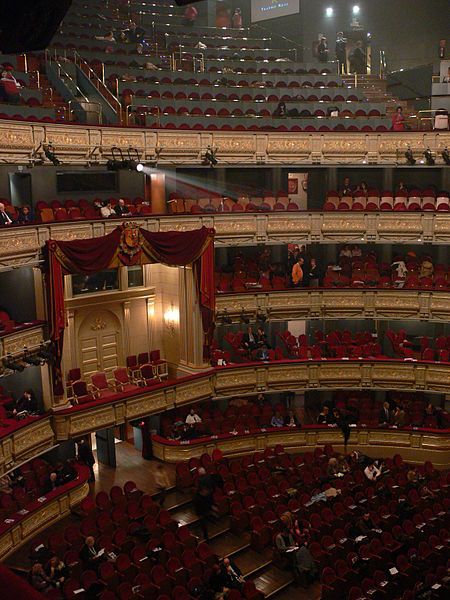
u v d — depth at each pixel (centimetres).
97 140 2172
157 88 2905
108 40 3225
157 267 2525
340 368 2570
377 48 3353
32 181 2239
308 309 2606
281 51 3550
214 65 3316
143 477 2202
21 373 2116
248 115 2848
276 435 2477
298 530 1833
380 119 2766
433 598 1590
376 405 2634
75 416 2069
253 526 1897
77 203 2292
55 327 1970
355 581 1705
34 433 1958
